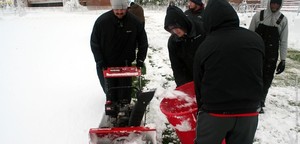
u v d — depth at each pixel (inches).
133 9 255.8
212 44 91.6
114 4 141.4
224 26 93.4
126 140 123.1
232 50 89.4
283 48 172.4
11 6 973.2
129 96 169.9
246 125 93.6
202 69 95.3
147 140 122.8
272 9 164.1
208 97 93.2
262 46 93.4
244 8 902.4
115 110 140.3
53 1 1216.8
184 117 114.9
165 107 128.3
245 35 92.1
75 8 1026.1
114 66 162.7
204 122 97.0
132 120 132.0
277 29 167.0
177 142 148.9
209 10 94.5
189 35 124.5
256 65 90.9
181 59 139.0
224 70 89.6
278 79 250.1
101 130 117.9
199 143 101.0
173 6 121.8
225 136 99.0
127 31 151.6
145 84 229.0
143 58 163.0
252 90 90.8
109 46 155.2
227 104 90.6
